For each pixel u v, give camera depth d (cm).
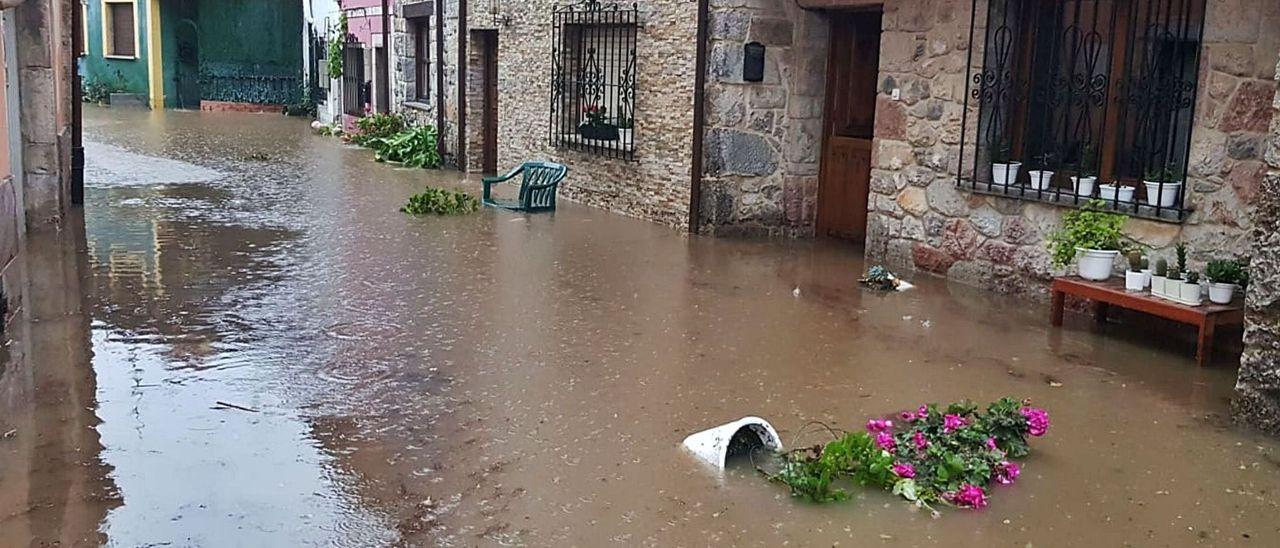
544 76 1176
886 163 803
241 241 855
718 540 353
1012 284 706
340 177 1313
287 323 608
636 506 377
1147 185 614
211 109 2528
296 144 1733
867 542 353
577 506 377
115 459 407
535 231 940
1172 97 609
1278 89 440
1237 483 405
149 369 518
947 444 414
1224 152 571
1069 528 365
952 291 722
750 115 905
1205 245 584
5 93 661
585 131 1107
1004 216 708
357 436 438
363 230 923
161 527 354
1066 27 683
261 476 396
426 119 1576
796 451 423
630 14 998
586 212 1062
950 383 522
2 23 649
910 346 586
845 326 627
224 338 574
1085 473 412
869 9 852
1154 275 579
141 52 2569
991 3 704
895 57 786
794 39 906
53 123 870
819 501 381
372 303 659
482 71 1383
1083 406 490
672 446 433
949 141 743
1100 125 664
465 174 1385
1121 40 645
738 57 891
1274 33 543
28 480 387
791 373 534
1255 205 558
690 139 930
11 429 435
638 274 765
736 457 420
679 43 931
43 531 348
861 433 426
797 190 929
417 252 829
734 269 789
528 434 443
